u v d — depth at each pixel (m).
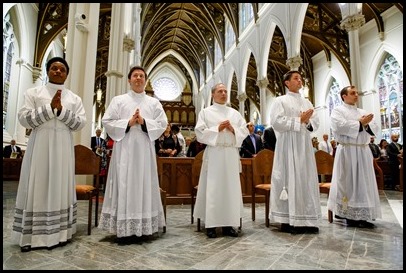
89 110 5.61
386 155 10.01
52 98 2.95
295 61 12.15
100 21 15.38
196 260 2.40
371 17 14.11
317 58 18.16
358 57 9.30
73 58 5.61
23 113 2.76
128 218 2.85
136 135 3.06
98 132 8.92
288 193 3.51
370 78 14.30
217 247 2.80
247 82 24.81
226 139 3.46
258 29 15.68
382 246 2.83
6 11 9.85
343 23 9.62
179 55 31.42
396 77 13.17
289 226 3.57
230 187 3.33
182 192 6.30
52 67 3.00
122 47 8.67
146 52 27.03
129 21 10.08
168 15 24.03
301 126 3.71
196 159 4.10
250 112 27.22
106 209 3.02
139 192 2.93
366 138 3.91
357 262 2.36
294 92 3.92
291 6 12.52
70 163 2.95
